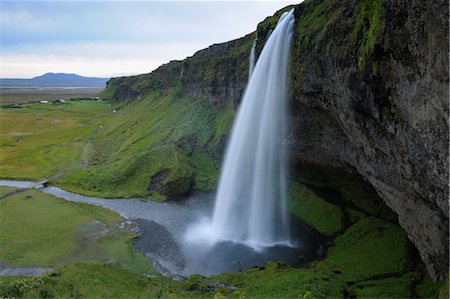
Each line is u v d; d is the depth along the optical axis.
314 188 69.06
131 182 86.44
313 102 51.25
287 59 55.59
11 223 64.19
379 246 46.62
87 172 93.62
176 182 80.19
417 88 27.50
